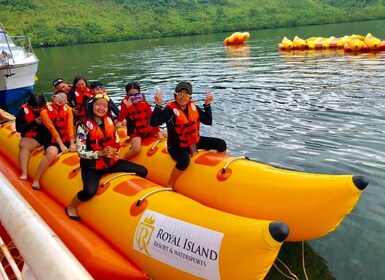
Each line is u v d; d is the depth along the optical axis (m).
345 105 9.66
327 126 8.12
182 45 36.12
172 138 4.59
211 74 16.91
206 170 4.45
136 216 3.54
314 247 4.08
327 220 3.65
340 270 3.71
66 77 19.88
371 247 4.00
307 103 10.17
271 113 9.45
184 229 3.16
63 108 5.16
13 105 14.04
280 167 6.19
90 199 4.02
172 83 15.42
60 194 4.56
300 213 3.72
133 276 3.38
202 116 4.77
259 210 3.91
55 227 4.06
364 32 32.47
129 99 5.44
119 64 24.09
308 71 15.56
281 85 13.00
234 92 12.41
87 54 34.09
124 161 4.32
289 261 3.89
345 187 3.55
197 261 2.99
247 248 2.79
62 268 1.21
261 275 2.82
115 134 4.05
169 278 3.18
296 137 7.56
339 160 6.26
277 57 21.19
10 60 13.61
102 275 3.48
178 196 3.68
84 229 3.95
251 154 6.80
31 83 14.47
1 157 6.34
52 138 5.14
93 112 3.91
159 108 4.48
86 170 4.04
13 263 1.69
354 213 4.63
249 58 21.78
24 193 4.93
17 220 1.51
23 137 5.43
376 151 6.51
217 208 4.22
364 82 12.42
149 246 3.29
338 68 15.73
